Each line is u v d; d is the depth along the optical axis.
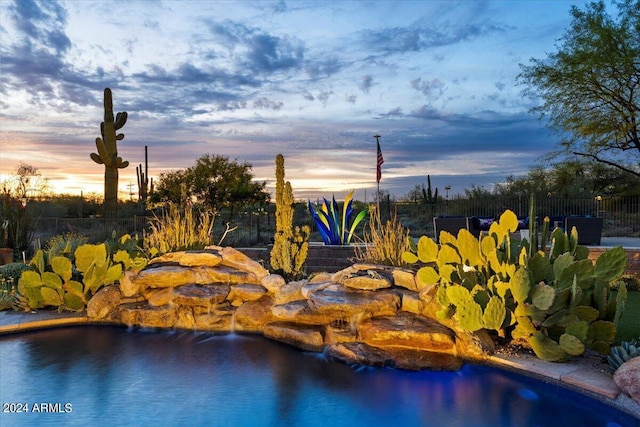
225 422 4.62
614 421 4.43
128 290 8.27
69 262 8.05
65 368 6.05
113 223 19.25
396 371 5.83
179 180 24.95
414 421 4.59
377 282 7.03
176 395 5.25
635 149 20.69
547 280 5.98
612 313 5.57
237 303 7.97
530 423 4.50
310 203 13.31
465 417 4.65
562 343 5.31
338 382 5.57
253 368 6.05
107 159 22.81
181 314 7.76
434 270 6.84
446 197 27.30
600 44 18.66
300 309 7.09
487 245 6.28
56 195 28.38
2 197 15.82
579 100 20.11
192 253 8.55
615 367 5.00
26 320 7.68
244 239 18.22
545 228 6.59
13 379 5.71
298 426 4.56
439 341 6.03
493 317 5.67
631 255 10.43
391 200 24.48
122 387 5.46
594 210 19.06
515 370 5.43
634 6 18.53
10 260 12.95
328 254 11.69
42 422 4.64
